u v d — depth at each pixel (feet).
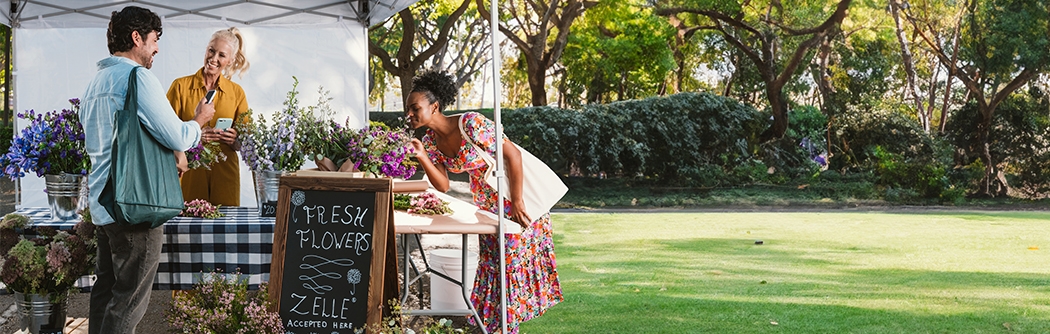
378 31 64.28
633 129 48.73
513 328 12.78
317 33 22.12
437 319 15.19
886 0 50.08
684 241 27.22
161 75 21.22
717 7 51.39
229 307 10.96
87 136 10.00
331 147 11.60
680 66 53.62
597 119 48.65
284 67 21.99
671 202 44.60
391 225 11.00
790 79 50.80
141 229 9.95
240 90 17.42
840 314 15.74
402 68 51.37
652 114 48.80
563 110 48.96
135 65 9.98
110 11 21.03
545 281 13.44
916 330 14.52
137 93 9.64
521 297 12.90
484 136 12.23
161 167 9.83
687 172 48.47
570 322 15.11
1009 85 48.70
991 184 48.96
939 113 50.39
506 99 64.23
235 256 11.50
